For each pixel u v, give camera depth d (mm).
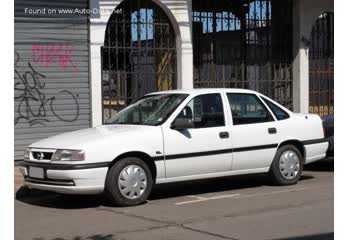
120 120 9555
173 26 14242
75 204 8914
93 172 8133
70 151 8164
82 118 12977
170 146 8734
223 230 6914
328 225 7059
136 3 13789
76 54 12859
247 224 7203
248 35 15883
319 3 16719
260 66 16141
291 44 16688
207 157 9062
